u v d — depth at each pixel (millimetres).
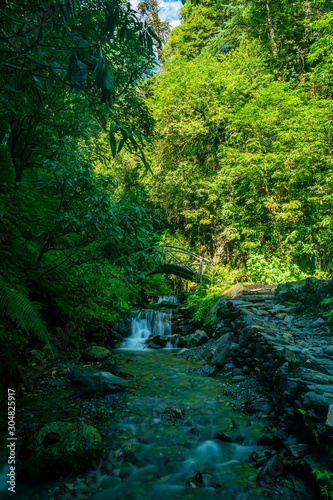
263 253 10086
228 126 11055
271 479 2160
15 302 2699
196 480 2217
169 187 12484
